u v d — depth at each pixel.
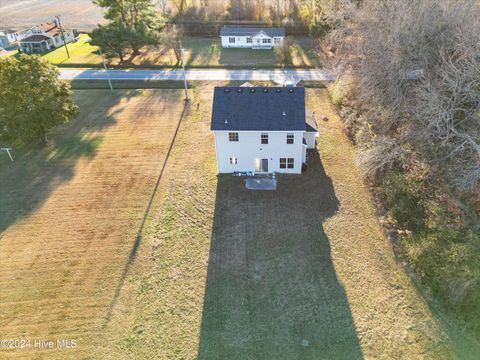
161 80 42.72
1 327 16.06
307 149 27.92
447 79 21.12
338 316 16.17
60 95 29.81
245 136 23.95
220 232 20.81
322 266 18.55
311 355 14.75
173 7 67.38
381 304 16.61
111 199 23.64
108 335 15.67
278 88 24.73
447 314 16.06
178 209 22.61
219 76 43.53
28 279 18.25
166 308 16.75
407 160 22.77
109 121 33.72
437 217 18.95
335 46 42.94
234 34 54.22
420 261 17.73
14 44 61.09
